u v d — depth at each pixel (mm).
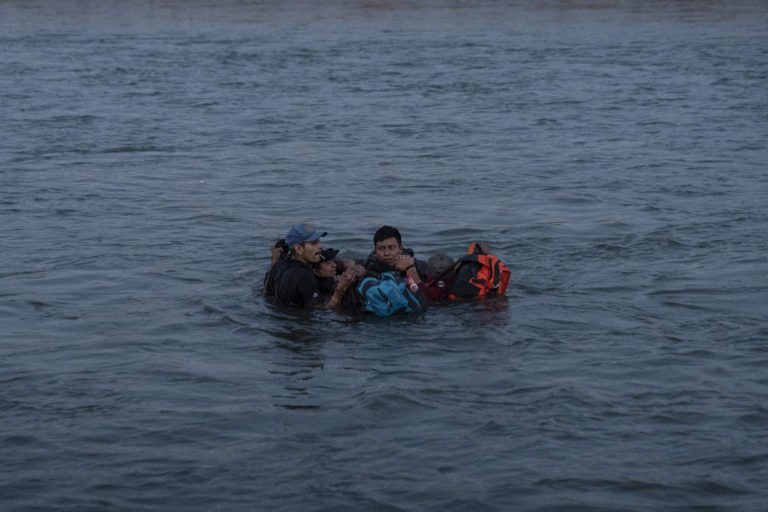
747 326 8180
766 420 6340
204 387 6969
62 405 6656
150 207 13125
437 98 23719
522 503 5363
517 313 8633
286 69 29219
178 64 30484
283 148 17750
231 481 5605
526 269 10094
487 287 9062
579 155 16828
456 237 11547
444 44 35719
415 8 50281
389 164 16203
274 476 5664
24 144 18078
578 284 9516
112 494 5473
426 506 5340
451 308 8797
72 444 6062
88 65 30250
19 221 12305
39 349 7766
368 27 42344
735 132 18875
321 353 7695
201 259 10516
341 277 8836
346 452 5945
